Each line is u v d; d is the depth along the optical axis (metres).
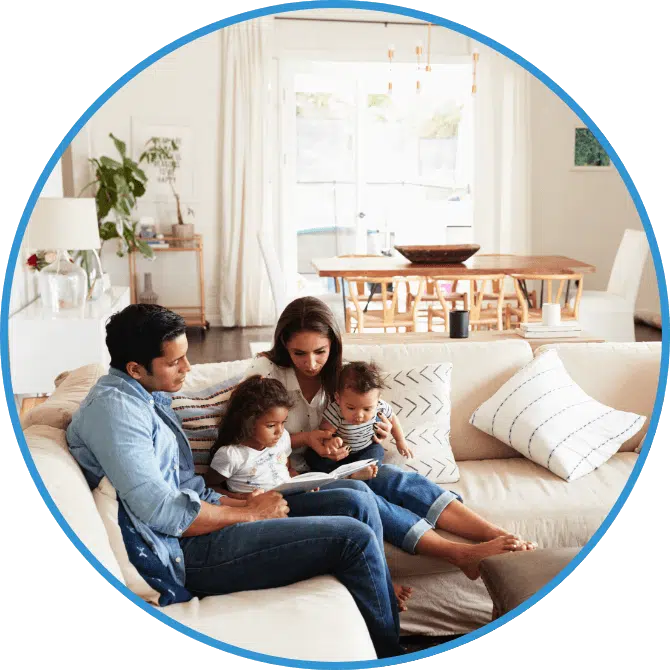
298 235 8.19
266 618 2.09
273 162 7.96
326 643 1.97
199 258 7.64
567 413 3.17
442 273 5.87
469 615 2.82
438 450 3.11
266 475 2.75
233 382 2.94
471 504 2.90
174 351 2.32
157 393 2.62
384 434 3.04
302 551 2.33
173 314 2.35
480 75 8.08
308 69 7.89
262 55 7.66
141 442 2.24
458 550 2.69
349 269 5.91
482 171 8.23
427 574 2.79
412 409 3.18
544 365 3.30
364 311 6.21
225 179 7.77
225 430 2.74
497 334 4.14
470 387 3.35
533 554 2.41
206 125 7.73
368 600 2.36
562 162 8.24
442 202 8.37
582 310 6.12
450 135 8.29
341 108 8.10
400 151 8.26
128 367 2.33
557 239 8.35
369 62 7.89
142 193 7.22
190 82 7.66
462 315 3.97
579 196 8.27
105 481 2.24
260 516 2.43
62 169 7.46
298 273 8.25
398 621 2.51
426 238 8.40
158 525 2.22
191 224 7.63
